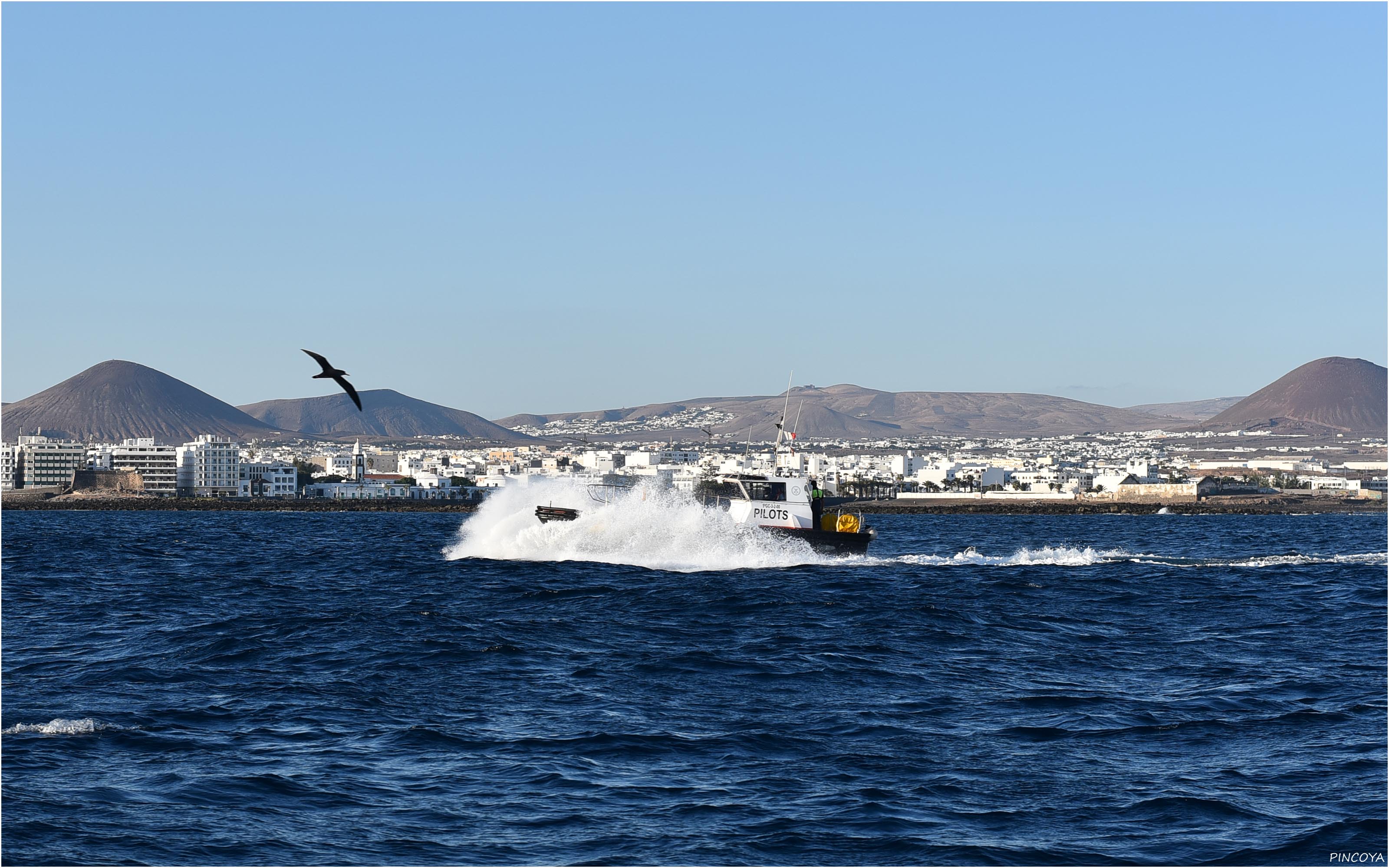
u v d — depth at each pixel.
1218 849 29.22
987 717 42.59
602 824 30.89
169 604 76.69
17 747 37.09
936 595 79.94
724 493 102.44
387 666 51.59
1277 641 61.25
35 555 133.50
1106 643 60.50
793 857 28.72
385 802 32.47
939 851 29.12
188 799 32.38
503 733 39.78
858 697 46.09
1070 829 30.66
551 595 78.38
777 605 73.00
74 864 27.67
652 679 49.31
